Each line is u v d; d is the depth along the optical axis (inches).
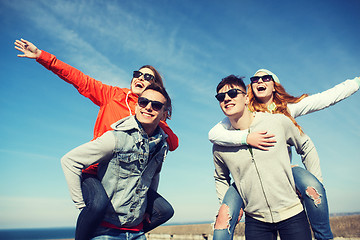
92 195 89.7
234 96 116.5
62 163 88.4
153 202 118.4
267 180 114.8
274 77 157.5
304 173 120.2
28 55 124.4
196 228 689.0
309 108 151.3
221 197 135.5
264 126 119.0
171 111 140.2
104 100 138.9
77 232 90.4
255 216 121.5
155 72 158.7
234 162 122.0
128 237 98.0
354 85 147.6
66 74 131.0
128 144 95.7
